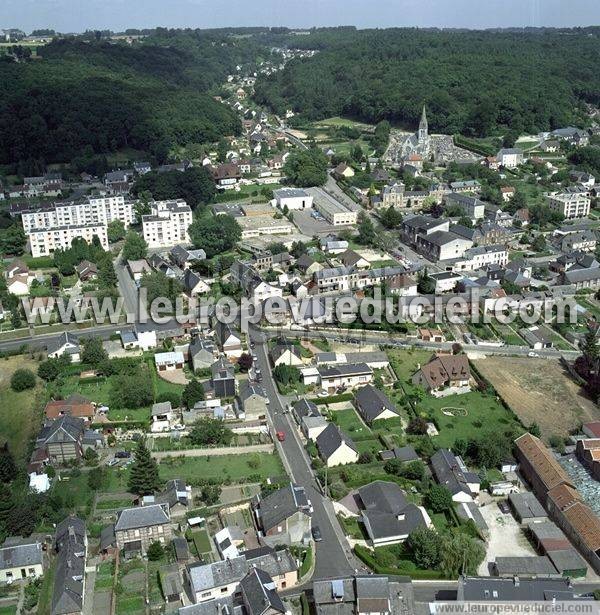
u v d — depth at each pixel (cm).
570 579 14212
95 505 16512
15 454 18800
